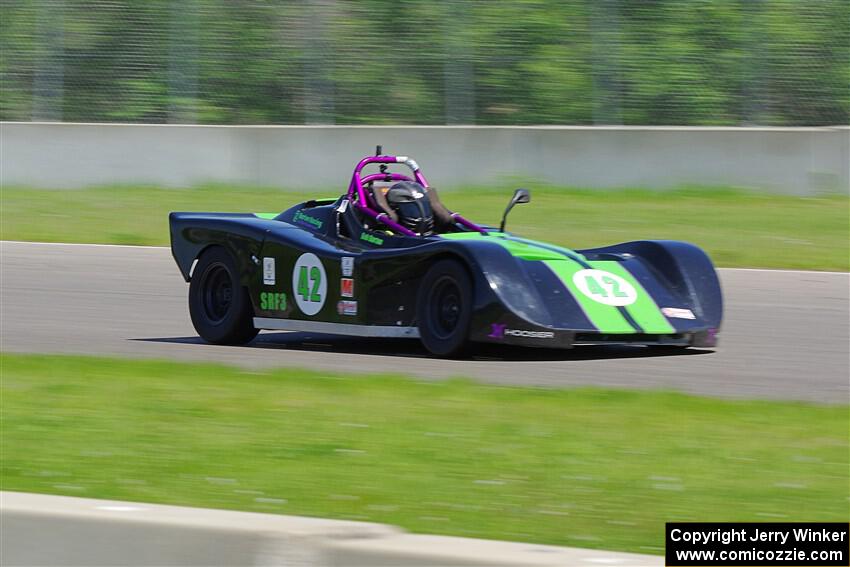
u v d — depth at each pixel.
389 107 68.56
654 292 28.84
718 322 29.03
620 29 67.06
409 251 27.86
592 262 29.31
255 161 65.25
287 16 70.44
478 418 20.89
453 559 11.80
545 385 24.44
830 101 64.12
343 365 27.36
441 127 63.62
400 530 12.72
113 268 45.44
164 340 32.12
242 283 31.06
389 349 30.42
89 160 66.56
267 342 32.16
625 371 26.73
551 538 14.27
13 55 71.88
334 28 69.88
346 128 64.25
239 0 71.00
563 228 53.50
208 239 31.80
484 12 68.81
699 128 61.00
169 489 16.41
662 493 16.14
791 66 64.69
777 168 60.22
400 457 18.14
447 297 27.78
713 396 23.86
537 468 17.48
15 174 67.31
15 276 43.47
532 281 27.23
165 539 12.61
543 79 67.12
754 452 18.55
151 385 24.20
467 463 17.77
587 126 65.06
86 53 71.38
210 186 65.50
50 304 38.06
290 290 30.23
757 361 28.58
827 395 24.45
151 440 19.39
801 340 31.84
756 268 45.72
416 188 30.09
